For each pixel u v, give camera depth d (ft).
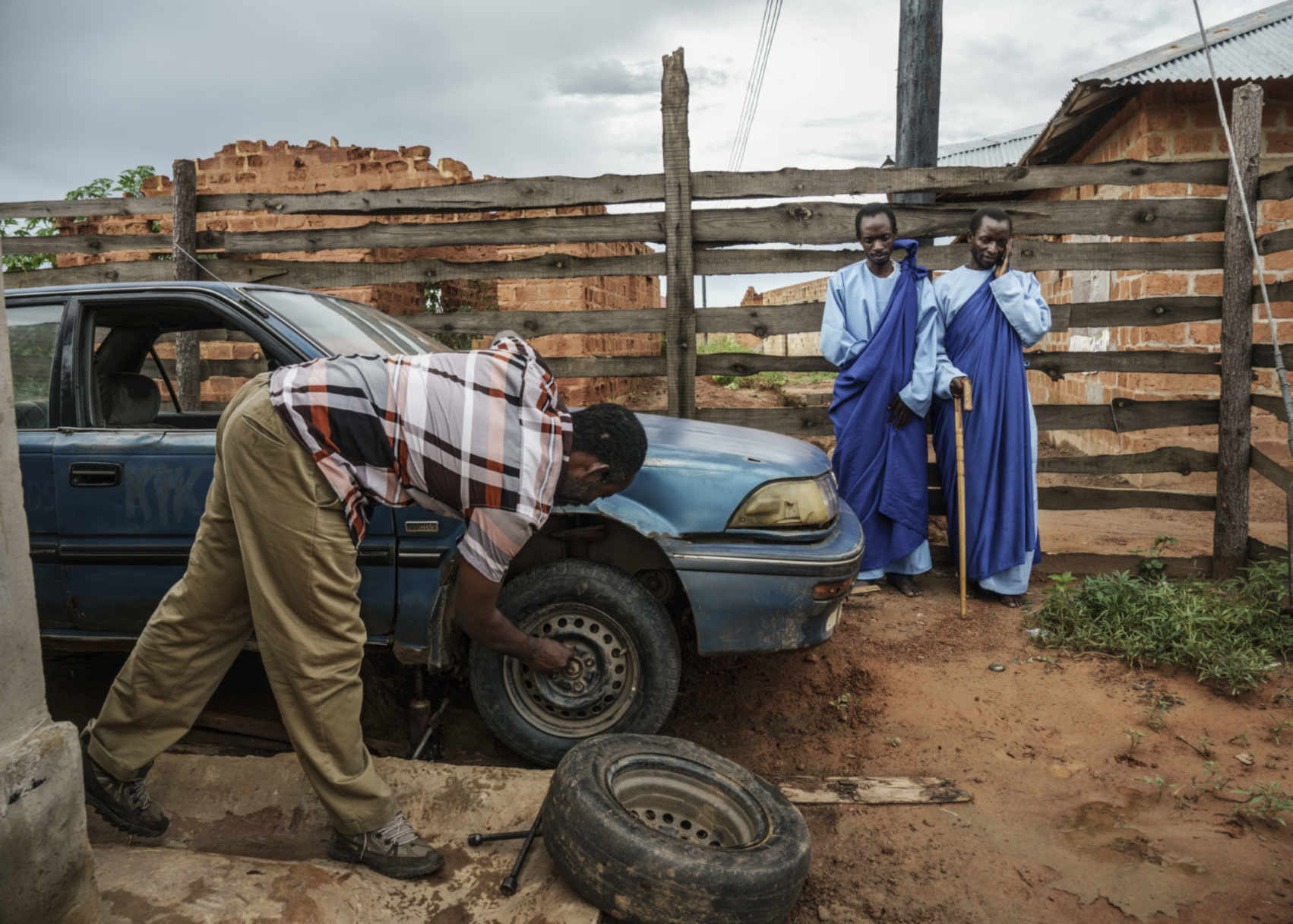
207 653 7.62
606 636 9.84
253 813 8.61
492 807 8.66
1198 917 7.71
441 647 9.50
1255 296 16.65
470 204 17.65
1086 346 31.45
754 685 12.38
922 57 20.68
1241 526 17.02
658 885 6.84
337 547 6.97
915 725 11.38
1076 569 17.66
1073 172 16.90
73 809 5.82
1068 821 9.20
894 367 15.47
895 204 17.28
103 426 10.28
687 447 10.32
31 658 5.60
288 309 10.35
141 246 19.85
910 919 7.79
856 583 16.92
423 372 6.93
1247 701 11.76
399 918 7.11
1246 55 25.40
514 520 6.83
